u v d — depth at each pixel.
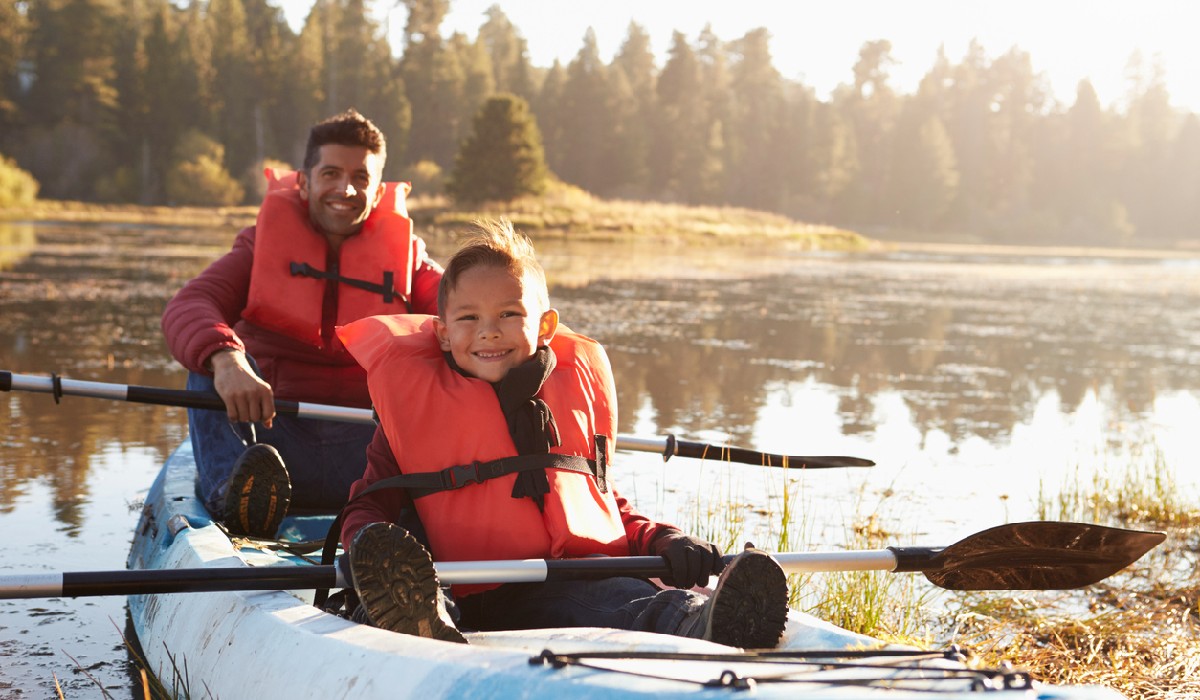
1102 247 86.31
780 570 2.16
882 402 8.22
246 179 70.88
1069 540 2.68
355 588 2.15
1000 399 8.65
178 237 29.08
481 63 89.94
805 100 99.38
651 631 2.31
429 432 2.57
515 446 2.56
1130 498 5.54
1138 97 121.19
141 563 3.47
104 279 15.07
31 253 20.36
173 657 2.81
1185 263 50.41
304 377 3.91
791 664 1.86
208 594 2.73
